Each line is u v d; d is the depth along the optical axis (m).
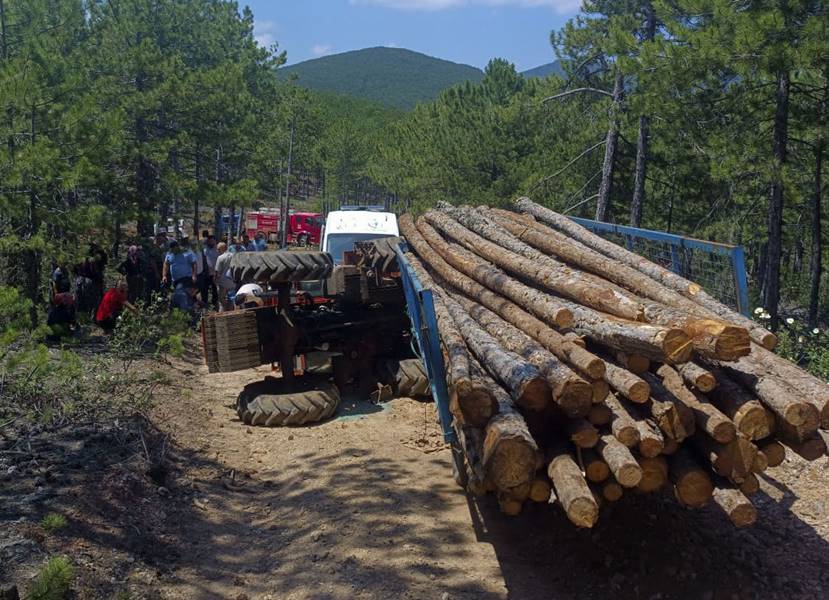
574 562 4.95
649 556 4.82
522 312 5.36
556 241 6.34
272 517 6.00
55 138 11.44
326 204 58.44
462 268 6.81
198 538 5.52
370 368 9.34
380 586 4.80
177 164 20.44
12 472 5.73
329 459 7.12
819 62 10.47
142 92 17.05
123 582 4.62
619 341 4.10
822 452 3.87
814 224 15.55
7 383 6.92
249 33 34.41
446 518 5.75
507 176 24.34
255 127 23.98
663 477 4.12
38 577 4.21
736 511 3.89
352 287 9.26
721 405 3.99
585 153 19.08
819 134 12.12
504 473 3.91
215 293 16.03
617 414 4.05
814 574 4.63
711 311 5.00
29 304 6.72
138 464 6.34
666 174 18.98
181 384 9.84
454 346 4.95
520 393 4.09
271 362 8.91
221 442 7.66
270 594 4.80
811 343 9.70
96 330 11.64
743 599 4.39
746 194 16.09
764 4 11.16
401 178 41.19
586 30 18.81
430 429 7.93
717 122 12.73
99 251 12.25
